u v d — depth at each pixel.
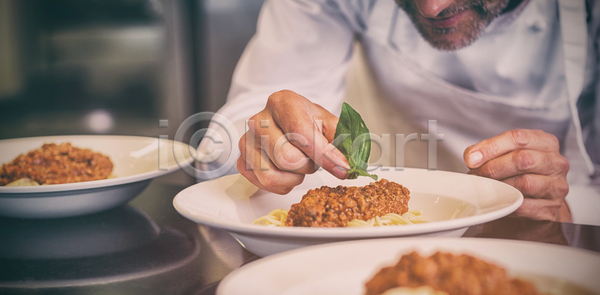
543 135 0.86
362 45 1.27
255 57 1.33
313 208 0.44
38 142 0.86
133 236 0.54
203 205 0.48
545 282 0.29
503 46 1.07
